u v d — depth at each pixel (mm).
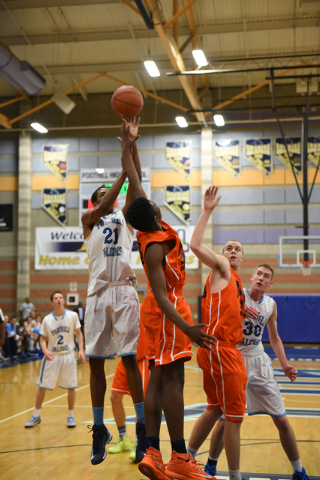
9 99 19578
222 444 3674
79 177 19078
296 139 18000
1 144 19531
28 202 18969
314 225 17641
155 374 2965
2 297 18953
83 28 15484
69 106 16406
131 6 12789
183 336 2906
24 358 13961
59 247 18844
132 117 3463
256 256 17859
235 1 14320
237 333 3350
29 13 14898
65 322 5984
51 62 17406
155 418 2854
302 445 4781
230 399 3230
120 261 3514
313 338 16047
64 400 7566
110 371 11016
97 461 3342
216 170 18391
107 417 6250
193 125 18672
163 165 18688
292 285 17594
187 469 2744
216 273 3443
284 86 18203
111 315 3477
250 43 16156
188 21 14664
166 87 18766
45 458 4434
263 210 17984
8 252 19078
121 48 16531
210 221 18078
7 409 6855
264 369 3715
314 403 7152
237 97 16984
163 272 2826
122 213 3619
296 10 14531
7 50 14211
